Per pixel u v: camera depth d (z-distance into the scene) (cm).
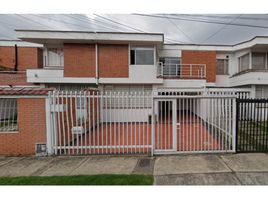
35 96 546
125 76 1232
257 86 1323
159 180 386
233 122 553
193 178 394
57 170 443
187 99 587
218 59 1666
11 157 539
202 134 609
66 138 637
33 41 1240
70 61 1220
